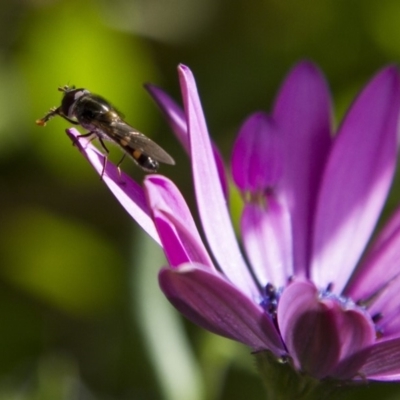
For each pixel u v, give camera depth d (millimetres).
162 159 238
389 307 249
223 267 241
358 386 228
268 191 253
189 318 224
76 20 276
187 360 258
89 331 276
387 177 254
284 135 254
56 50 275
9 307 277
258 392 265
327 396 229
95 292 278
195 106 230
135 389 264
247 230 253
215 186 238
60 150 276
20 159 279
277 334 226
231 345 260
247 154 252
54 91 275
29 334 276
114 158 276
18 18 277
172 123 242
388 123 254
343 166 254
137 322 257
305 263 254
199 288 220
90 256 279
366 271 252
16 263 279
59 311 278
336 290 253
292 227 254
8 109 276
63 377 268
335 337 222
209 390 259
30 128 276
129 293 258
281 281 252
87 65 276
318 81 255
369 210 254
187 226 223
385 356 223
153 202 221
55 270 279
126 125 240
